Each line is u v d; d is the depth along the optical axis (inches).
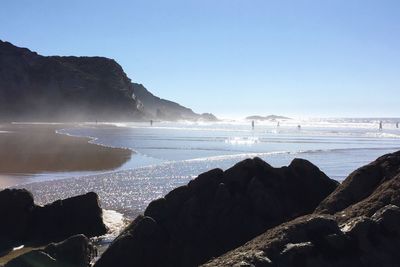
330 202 577.6
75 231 786.8
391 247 434.0
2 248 727.1
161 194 1140.5
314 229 448.5
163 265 584.1
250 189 653.9
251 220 618.5
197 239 605.0
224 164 1723.7
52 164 1699.1
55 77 7470.5
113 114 7682.1
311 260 418.6
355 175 599.5
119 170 1561.3
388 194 504.4
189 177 1406.3
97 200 821.9
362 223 445.4
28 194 797.9
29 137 3043.8
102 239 768.3
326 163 1779.0
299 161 711.1
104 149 2279.8
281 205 642.8
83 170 1558.8
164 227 621.6
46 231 778.8
